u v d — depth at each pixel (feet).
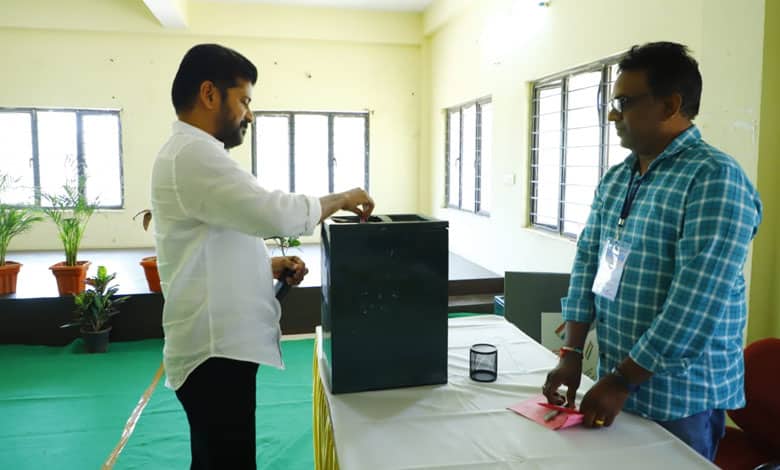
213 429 4.38
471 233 20.45
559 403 4.29
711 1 7.68
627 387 3.79
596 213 4.74
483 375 4.90
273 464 7.96
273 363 4.50
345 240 4.39
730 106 7.48
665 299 3.90
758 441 5.35
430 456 3.53
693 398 3.90
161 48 23.29
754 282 7.41
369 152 25.41
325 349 5.07
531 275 9.55
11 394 10.53
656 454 3.56
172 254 4.29
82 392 10.62
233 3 22.99
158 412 9.70
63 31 22.49
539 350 5.63
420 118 25.57
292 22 23.49
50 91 22.71
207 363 4.28
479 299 16.33
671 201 3.83
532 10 14.73
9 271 14.29
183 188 4.07
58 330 13.76
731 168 3.62
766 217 7.29
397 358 4.63
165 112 23.61
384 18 24.21
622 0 10.91
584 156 13.12
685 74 3.79
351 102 24.99
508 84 16.57
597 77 12.53
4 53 22.20
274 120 24.73
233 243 4.36
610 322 4.26
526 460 3.49
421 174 25.71
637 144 4.04
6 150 22.85
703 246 3.57
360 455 3.54
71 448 8.44
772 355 5.18
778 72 7.04
